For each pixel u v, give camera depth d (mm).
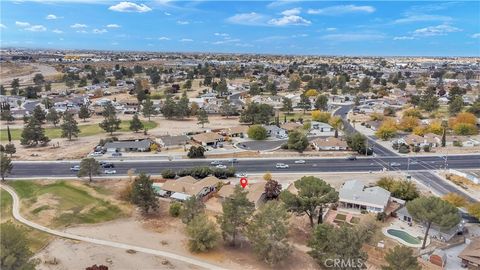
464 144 148500
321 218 81562
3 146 137000
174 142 145000
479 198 98688
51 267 63969
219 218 74938
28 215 83750
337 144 142500
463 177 113062
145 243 74188
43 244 72000
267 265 67812
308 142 143375
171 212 87250
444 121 178000
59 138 158625
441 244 75562
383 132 159625
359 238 60344
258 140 157375
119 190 100250
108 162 124250
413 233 80125
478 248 69438
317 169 120688
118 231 79188
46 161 125250
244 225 74062
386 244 75000
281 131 163375
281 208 71688
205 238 70562
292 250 69062
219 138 152500
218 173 111625
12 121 194625
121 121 193625
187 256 69875
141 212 88938
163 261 67500
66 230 78250
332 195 78938
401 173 117375
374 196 91062
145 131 163875
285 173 116375
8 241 53688
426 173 117688
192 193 96000
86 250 70250
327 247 63812
